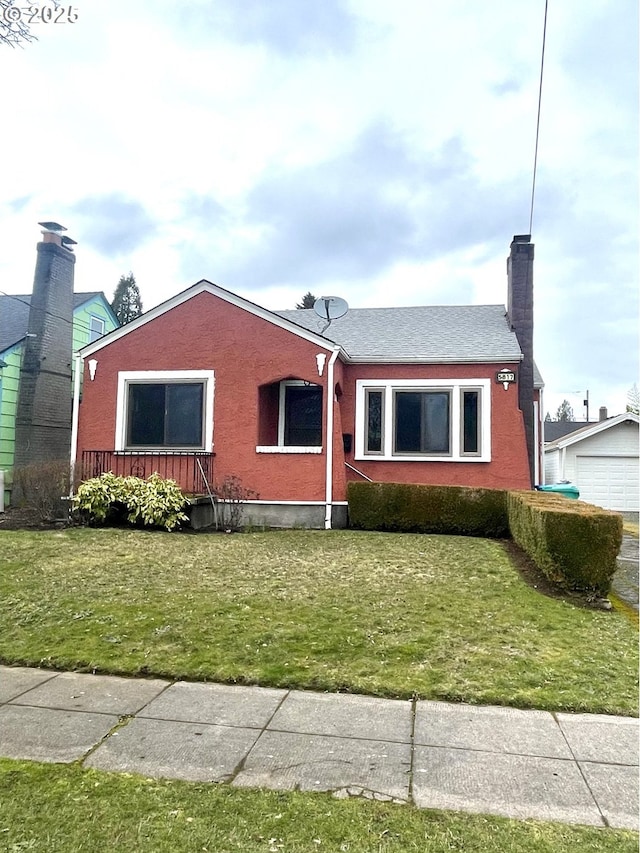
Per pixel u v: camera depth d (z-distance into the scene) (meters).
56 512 10.65
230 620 5.35
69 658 4.59
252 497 11.48
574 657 4.70
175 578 6.78
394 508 10.99
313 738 3.43
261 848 2.44
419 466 12.78
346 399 13.16
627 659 4.71
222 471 11.69
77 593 6.14
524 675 4.33
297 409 13.37
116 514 10.73
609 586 6.48
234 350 11.87
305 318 16.11
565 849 2.46
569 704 3.91
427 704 3.90
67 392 15.94
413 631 5.16
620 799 2.86
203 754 3.23
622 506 21.20
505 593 6.42
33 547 8.25
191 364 12.00
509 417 12.52
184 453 11.77
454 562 7.91
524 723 3.66
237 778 2.99
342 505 11.45
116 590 6.26
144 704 3.87
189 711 3.77
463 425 12.71
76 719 3.65
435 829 2.59
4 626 5.27
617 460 21.34
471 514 10.67
